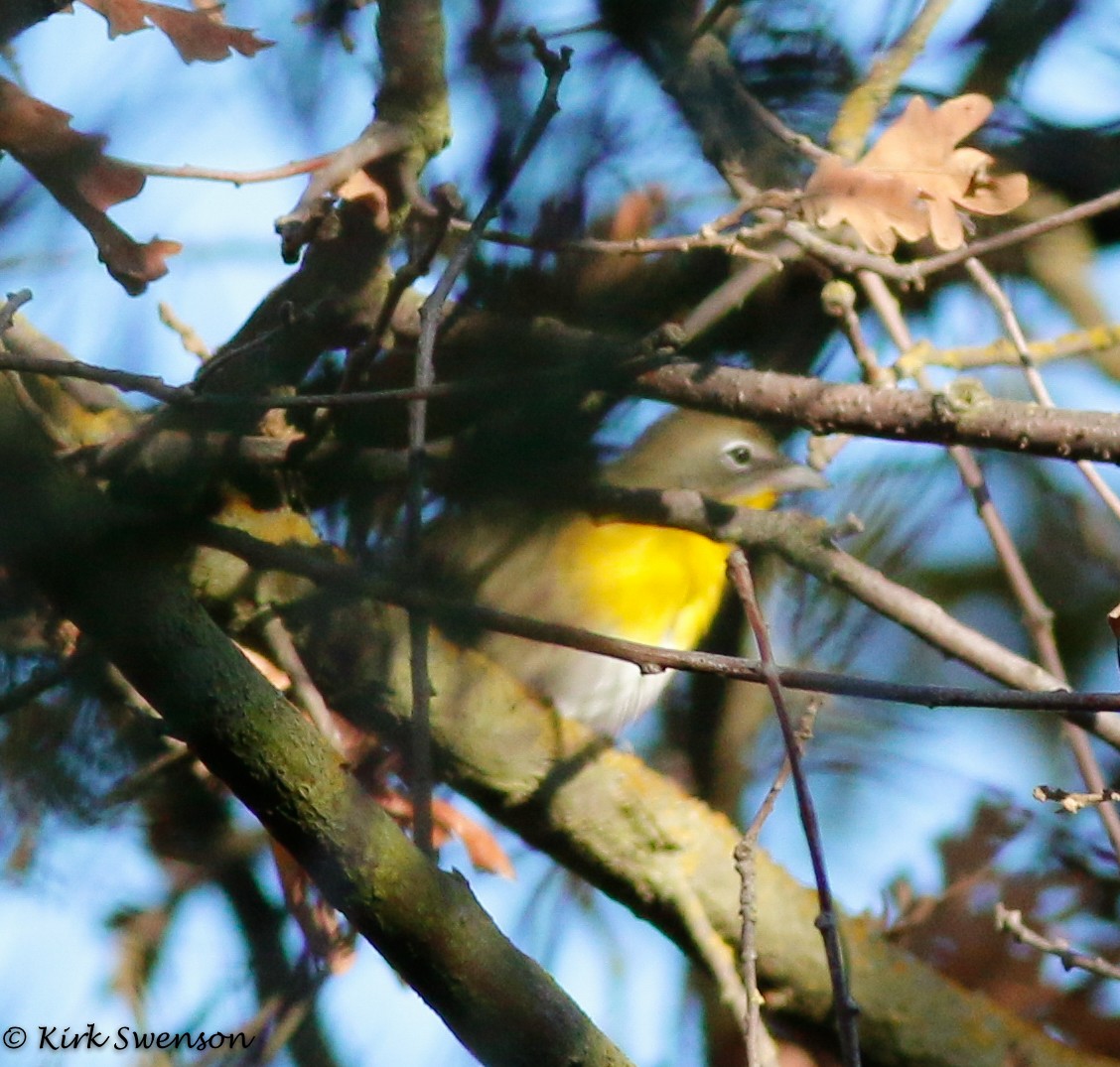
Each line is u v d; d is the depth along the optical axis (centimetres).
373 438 771
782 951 891
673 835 867
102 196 619
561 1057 651
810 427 687
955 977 985
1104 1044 960
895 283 1049
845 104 899
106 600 580
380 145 698
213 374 714
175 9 658
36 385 729
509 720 847
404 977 652
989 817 1050
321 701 761
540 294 830
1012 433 657
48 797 815
